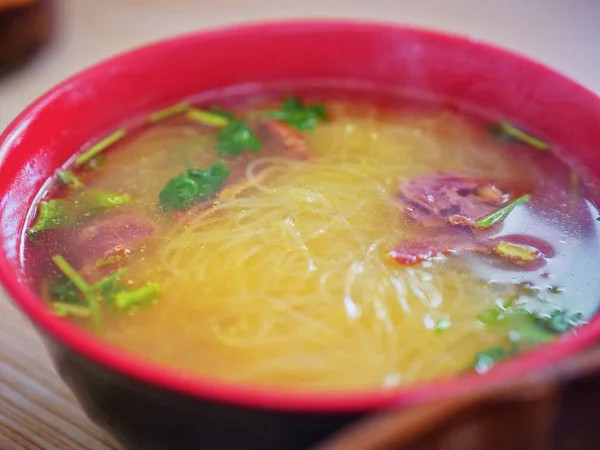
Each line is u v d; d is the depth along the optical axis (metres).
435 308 0.21
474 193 0.25
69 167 0.26
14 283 0.19
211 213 0.24
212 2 0.45
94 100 0.27
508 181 0.26
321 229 0.24
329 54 0.30
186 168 0.27
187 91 0.29
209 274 0.23
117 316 0.21
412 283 0.22
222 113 0.29
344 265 0.23
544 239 0.23
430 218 0.24
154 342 0.21
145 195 0.25
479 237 0.23
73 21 0.43
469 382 0.16
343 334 0.21
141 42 0.41
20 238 0.23
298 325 0.21
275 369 0.20
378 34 0.29
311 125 0.29
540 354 0.16
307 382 0.20
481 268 0.22
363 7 0.44
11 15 0.36
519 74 0.27
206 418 0.17
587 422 0.16
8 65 0.37
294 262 0.23
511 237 0.23
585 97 0.25
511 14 0.43
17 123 0.24
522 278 0.22
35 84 0.37
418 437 0.15
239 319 0.21
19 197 0.24
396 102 0.30
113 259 0.23
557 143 0.27
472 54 0.28
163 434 0.18
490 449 0.15
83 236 0.24
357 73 0.30
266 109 0.30
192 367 0.20
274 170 0.26
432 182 0.26
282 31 0.29
